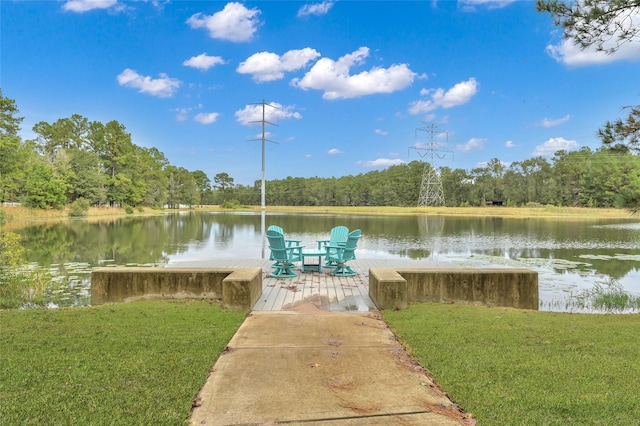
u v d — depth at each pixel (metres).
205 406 2.46
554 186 59.16
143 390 2.64
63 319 4.36
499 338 3.87
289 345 3.63
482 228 26.69
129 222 31.53
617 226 28.47
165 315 4.57
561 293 8.09
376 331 4.10
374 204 79.56
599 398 2.62
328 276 7.48
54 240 18.02
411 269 5.85
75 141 48.88
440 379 2.90
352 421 2.31
